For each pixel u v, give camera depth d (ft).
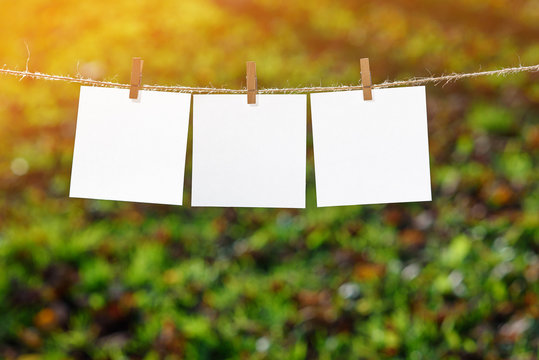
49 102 19.58
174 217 14.10
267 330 10.23
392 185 4.07
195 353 9.62
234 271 12.10
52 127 18.28
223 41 25.43
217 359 9.73
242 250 12.70
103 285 11.29
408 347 9.54
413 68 22.43
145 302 10.83
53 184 15.53
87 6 28.37
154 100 4.13
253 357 9.61
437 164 15.60
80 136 4.11
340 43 25.08
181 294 11.16
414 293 10.84
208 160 4.17
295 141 4.15
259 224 13.70
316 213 13.78
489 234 12.44
